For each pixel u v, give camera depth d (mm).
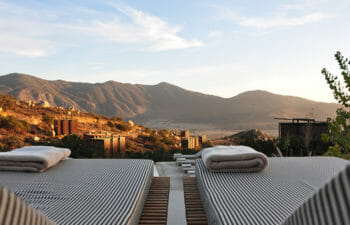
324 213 510
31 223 621
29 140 26016
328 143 5652
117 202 1800
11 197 562
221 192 1949
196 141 38438
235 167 2609
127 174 2633
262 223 1355
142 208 2229
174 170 4766
